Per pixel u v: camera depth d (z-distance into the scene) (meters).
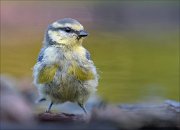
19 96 5.93
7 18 28.69
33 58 18.00
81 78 9.38
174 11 30.22
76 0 31.42
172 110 7.39
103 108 6.44
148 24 28.91
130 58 18.58
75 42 9.63
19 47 20.56
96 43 21.89
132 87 14.06
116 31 26.02
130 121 6.24
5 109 5.71
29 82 10.82
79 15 30.20
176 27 27.94
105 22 28.86
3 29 25.97
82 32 9.68
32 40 22.53
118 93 13.24
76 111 10.52
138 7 30.86
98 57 18.56
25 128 5.69
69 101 9.74
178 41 23.30
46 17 29.64
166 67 17.34
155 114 6.48
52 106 10.72
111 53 19.50
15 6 30.00
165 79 15.44
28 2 30.89
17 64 16.59
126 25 28.30
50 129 5.78
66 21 9.75
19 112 5.75
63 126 5.86
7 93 5.88
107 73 15.83
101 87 13.91
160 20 30.11
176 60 18.58
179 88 14.19
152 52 20.17
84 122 6.06
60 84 9.38
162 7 30.44
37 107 10.13
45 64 9.38
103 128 6.00
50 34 9.82
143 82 14.80
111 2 31.27
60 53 9.45
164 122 6.44
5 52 19.16
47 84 9.42
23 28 26.53
